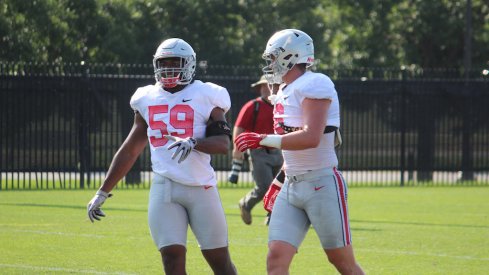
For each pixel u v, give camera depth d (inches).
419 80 3309.5
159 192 1034.1
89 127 2994.6
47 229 1873.8
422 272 1417.3
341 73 3383.4
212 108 1043.9
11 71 3117.6
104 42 4087.1
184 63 1037.8
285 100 995.9
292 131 992.2
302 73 1010.1
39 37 3676.2
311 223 1007.0
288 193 1009.5
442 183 3400.6
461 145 3371.1
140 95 1063.0
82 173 2989.7
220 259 1053.8
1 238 1731.1
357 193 2992.1
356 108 3284.9
